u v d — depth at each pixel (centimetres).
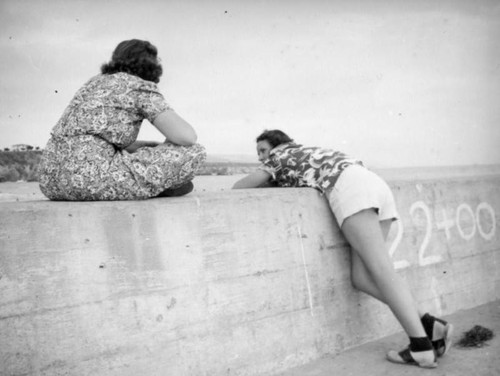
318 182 266
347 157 269
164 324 215
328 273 268
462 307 334
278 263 250
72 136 217
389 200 260
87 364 199
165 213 217
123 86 224
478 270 345
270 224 248
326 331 265
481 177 356
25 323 188
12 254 187
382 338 288
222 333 231
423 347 246
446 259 327
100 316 202
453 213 335
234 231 236
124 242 207
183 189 237
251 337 239
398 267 303
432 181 328
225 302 232
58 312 194
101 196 215
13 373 186
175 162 222
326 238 268
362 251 256
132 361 208
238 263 237
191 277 223
